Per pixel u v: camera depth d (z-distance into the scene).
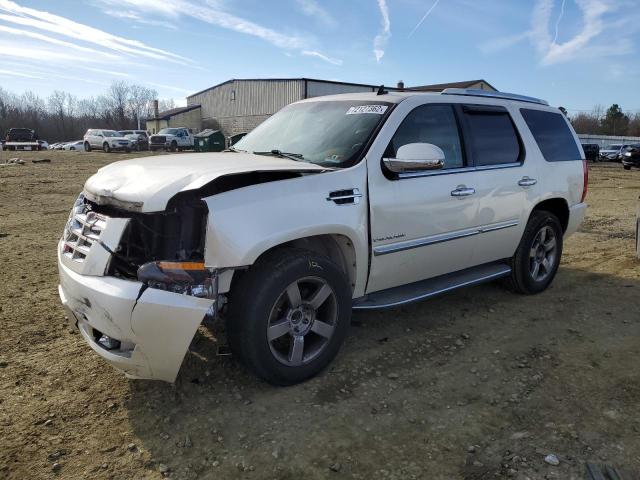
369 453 2.77
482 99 4.70
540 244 5.23
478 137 4.48
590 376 3.63
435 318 4.61
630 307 4.98
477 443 2.87
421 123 4.05
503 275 4.84
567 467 2.68
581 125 93.12
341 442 2.86
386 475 2.61
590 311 4.86
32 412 3.06
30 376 3.46
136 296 2.79
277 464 2.68
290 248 3.31
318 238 3.72
